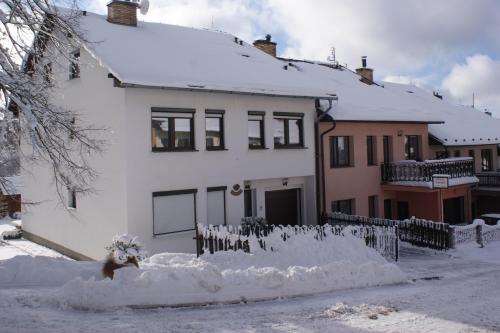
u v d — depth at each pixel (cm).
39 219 2141
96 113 1642
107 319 794
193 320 812
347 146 2259
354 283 1138
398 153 2462
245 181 1873
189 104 1641
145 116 1537
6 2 978
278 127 1944
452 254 1769
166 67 1630
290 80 1994
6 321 752
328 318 848
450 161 2388
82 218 1755
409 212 2450
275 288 993
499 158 3334
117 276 903
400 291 1107
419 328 799
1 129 1002
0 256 1878
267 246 1425
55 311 837
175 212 1614
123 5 2012
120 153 1517
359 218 2023
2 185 1105
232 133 1766
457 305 968
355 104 2312
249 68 1984
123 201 1510
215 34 2455
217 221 1731
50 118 1028
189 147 1662
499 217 2552
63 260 1179
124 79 1417
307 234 1503
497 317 877
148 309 878
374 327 798
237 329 767
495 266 1548
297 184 2061
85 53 1697
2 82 955
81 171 1178
